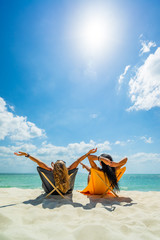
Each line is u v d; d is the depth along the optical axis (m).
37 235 1.41
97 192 3.61
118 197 3.42
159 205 2.72
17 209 2.17
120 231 1.53
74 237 1.38
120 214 2.18
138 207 2.59
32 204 2.58
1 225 1.62
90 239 1.35
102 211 2.19
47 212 2.14
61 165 3.06
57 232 1.47
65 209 2.26
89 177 3.90
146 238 1.39
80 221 1.80
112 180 3.39
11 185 12.45
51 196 3.21
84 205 2.64
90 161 3.34
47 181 3.21
